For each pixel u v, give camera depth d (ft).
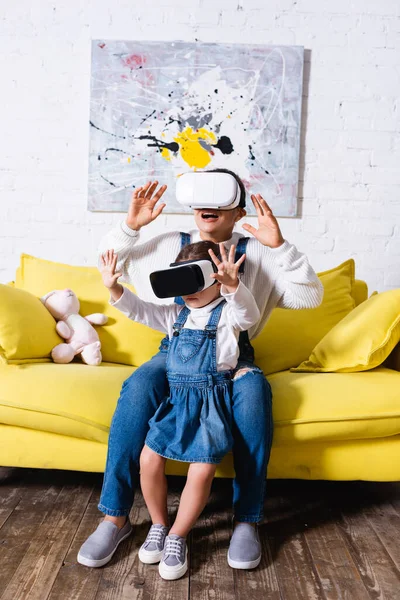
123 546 5.21
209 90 9.53
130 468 5.20
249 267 6.08
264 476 5.26
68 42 9.57
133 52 9.48
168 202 9.64
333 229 9.81
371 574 4.85
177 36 9.53
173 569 4.69
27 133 9.66
